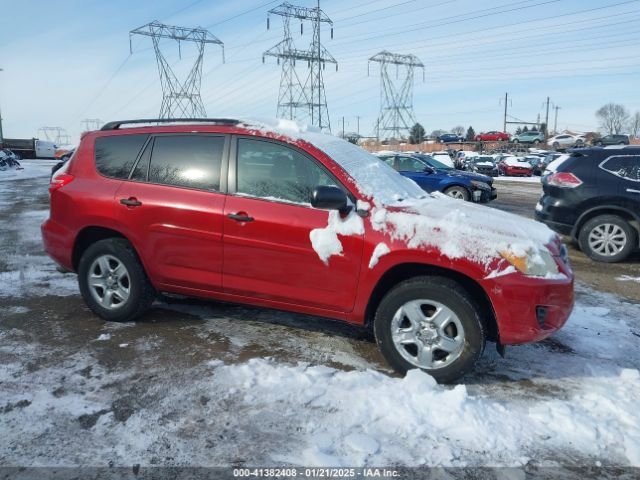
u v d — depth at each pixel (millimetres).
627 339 4273
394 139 65438
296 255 3566
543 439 2766
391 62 64500
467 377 3502
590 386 3404
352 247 3430
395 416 2908
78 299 4957
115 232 4281
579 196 7512
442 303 3295
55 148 51125
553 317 3275
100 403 3010
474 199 13203
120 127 4492
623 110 84750
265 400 3074
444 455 2602
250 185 3785
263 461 2523
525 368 3664
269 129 3885
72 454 2543
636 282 6277
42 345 3822
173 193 3969
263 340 4016
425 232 3314
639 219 7215
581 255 7918
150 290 4246
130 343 3883
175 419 2861
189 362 3572
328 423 2846
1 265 6379
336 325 4398
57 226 4398
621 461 2607
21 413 2883
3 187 18953
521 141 63531
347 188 3551
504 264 3201
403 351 3432
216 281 3883
